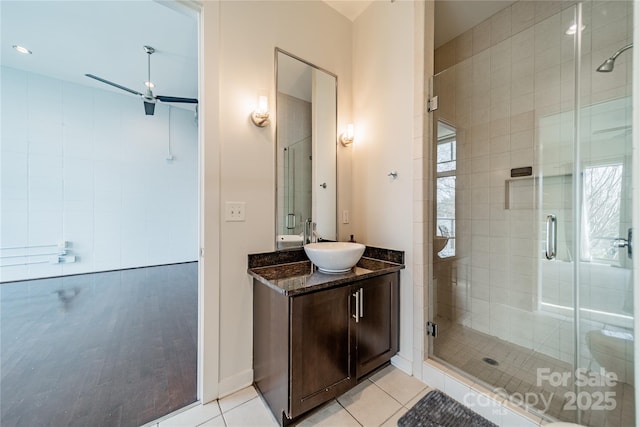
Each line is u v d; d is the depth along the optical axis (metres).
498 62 2.04
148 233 5.07
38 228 4.09
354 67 2.24
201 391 1.47
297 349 1.26
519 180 1.92
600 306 1.54
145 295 3.38
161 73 3.96
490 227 2.05
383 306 1.71
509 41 1.99
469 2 2.05
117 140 4.72
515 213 1.94
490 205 2.05
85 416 1.37
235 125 1.59
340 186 2.18
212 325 1.48
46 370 1.77
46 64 3.76
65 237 4.30
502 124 2.00
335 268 1.56
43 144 4.11
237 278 1.59
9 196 3.89
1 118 3.84
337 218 2.16
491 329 2.03
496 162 2.03
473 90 2.14
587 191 1.60
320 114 2.04
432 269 1.81
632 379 1.42
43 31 3.00
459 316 2.10
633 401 1.35
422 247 1.72
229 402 1.48
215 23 1.50
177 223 5.38
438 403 1.49
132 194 4.89
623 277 1.46
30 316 2.71
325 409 1.44
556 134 1.74
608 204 1.51
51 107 4.16
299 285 1.32
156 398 1.51
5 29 2.98
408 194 1.80
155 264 5.14
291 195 1.87
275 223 1.77
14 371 1.76
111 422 1.33
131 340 2.21
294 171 1.88
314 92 2.00
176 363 1.87
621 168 1.47
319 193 2.04
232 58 1.58
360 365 1.56
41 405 1.44
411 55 1.79
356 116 2.22
